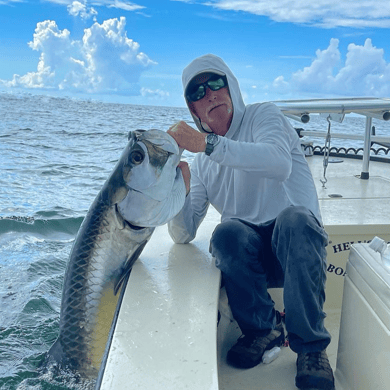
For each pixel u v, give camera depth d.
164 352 1.34
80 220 5.68
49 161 11.88
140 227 1.83
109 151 14.82
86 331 1.85
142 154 1.74
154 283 1.80
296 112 2.71
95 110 73.88
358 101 2.84
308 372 1.69
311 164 4.25
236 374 1.89
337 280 2.47
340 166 4.15
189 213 2.20
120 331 1.45
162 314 1.55
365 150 3.55
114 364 1.29
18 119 39.06
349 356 1.72
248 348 1.92
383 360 1.43
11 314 2.80
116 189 1.77
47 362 1.92
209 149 1.82
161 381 1.21
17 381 1.95
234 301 1.90
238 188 2.12
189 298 1.67
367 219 2.49
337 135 3.92
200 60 2.11
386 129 33.06
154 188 1.75
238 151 1.83
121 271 1.88
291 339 1.75
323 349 1.73
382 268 1.51
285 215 1.76
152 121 44.94
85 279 1.82
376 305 1.48
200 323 1.49
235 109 2.16
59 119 42.44
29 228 5.21
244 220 2.05
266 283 1.95
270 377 1.86
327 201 2.89
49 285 3.36
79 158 12.70
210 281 1.82
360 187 3.30
